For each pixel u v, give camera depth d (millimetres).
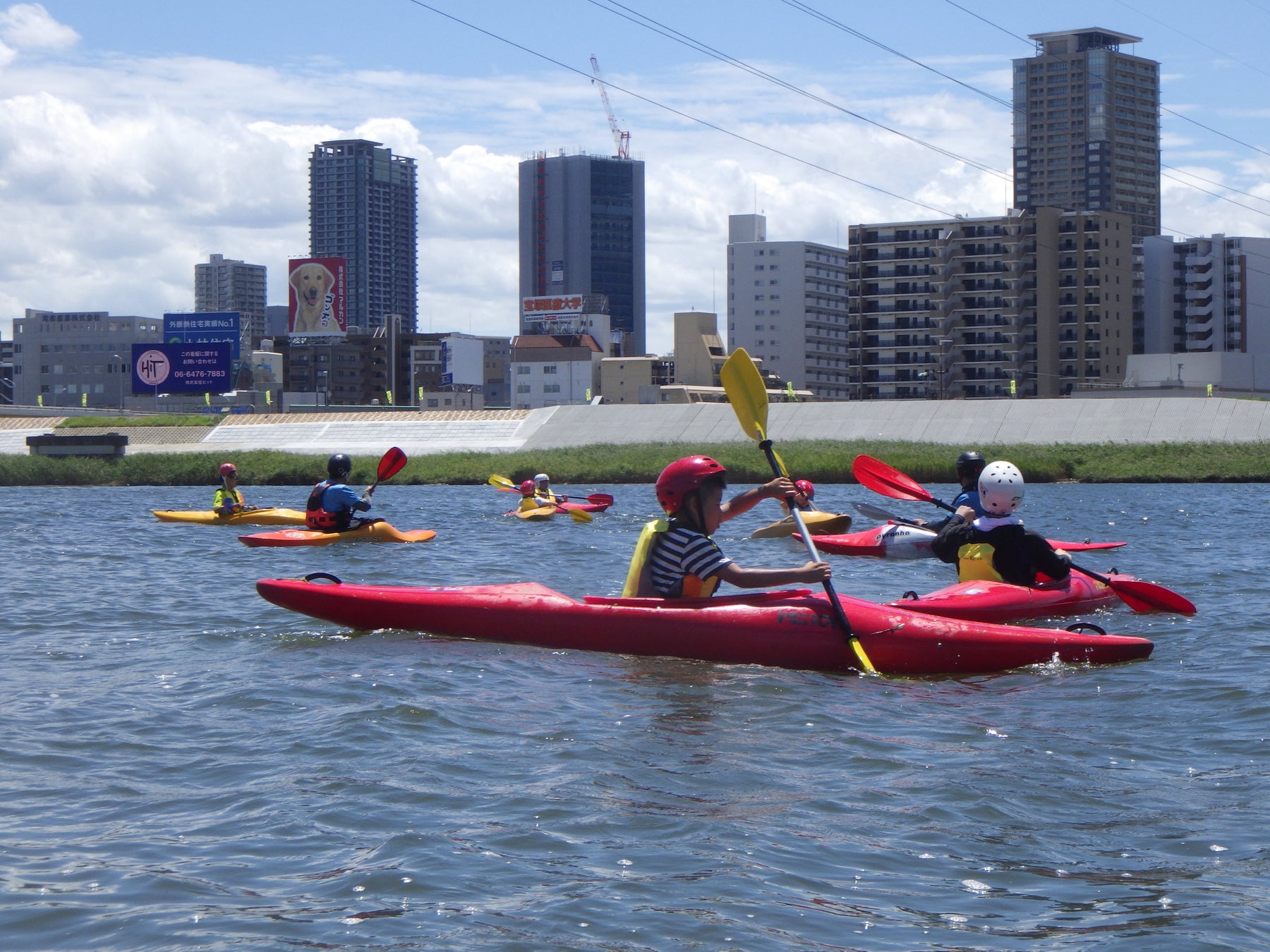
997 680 8258
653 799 5488
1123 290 116625
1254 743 6469
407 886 4484
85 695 7551
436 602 9477
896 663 8414
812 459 46062
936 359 119812
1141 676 8289
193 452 57375
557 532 21156
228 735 6574
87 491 43719
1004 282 114688
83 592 12617
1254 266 136625
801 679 8125
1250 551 16906
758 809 5363
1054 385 115000
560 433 61750
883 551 16391
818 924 4188
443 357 141250
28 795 5551
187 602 11844
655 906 4320
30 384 164875
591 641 8922
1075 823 5211
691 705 7309
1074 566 11055
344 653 8852
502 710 7133
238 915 4246
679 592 8969
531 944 4020
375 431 65688
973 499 13594
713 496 9070
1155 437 54000
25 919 4211
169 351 97062
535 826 5121
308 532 18969
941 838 5020
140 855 4809
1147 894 4449
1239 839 5000
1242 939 4055
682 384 132250
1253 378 102625
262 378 118500
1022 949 4000
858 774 5902
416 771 5859
